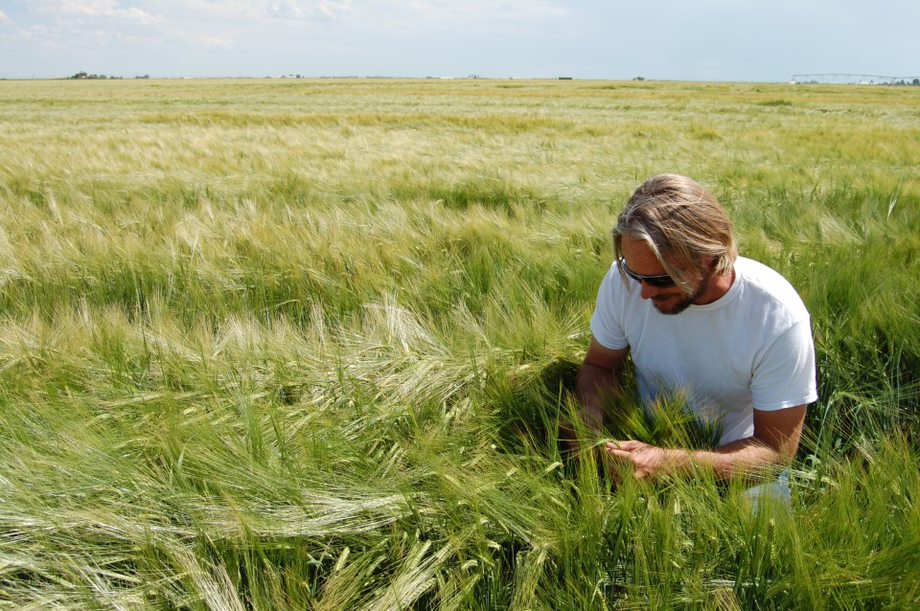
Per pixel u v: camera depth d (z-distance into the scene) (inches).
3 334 91.1
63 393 77.3
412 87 2559.1
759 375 61.1
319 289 126.8
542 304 105.3
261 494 58.4
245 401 70.0
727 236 53.9
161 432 65.9
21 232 167.5
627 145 469.1
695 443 66.4
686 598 50.3
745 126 688.4
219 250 143.3
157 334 91.5
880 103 1401.3
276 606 51.2
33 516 55.0
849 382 88.1
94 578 53.2
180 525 56.9
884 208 200.8
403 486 60.5
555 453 64.4
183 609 51.6
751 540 52.1
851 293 102.7
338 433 69.9
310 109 1082.7
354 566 54.8
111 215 204.1
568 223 171.0
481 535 55.7
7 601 50.5
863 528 53.0
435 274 124.4
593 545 54.0
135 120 783.7
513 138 534.3
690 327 62.7
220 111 1000.2
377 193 244.2
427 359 84.9
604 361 75.6
